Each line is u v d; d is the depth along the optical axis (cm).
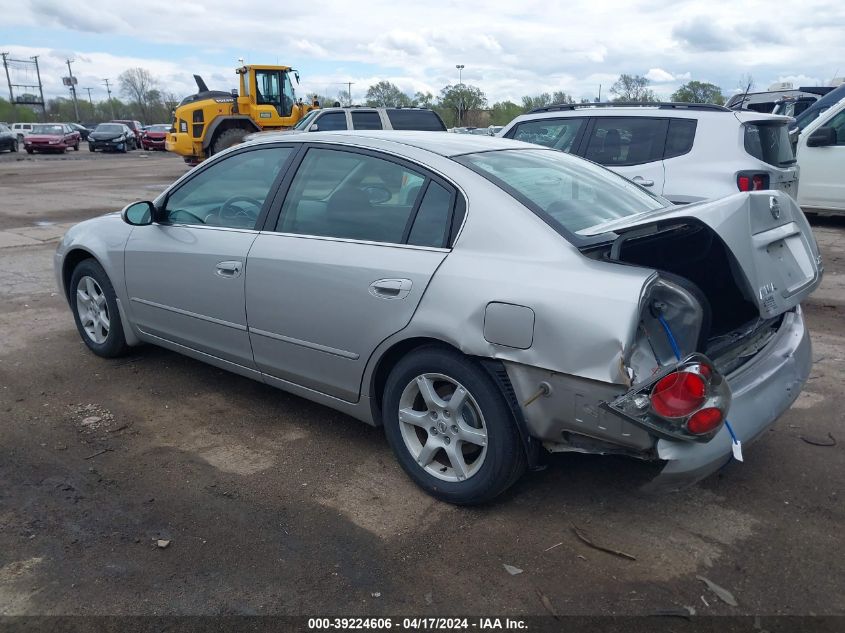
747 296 287
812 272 327
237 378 482
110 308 491
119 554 293
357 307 338
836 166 1057
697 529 311
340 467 366
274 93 1994
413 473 340
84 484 347
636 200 374
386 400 344
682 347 274
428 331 312
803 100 1845
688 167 718
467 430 316
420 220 332
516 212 308
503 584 277
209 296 411
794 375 327
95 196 1603
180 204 444
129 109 9231
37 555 291
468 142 380
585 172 387
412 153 349
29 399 446
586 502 332
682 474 269
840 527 313
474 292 299
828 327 604
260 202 399
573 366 274
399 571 284
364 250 342
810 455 376
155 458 374
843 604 266
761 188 694
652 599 269
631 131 753
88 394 455
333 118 1480
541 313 280
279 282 371
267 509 327
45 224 1167
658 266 341
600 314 268
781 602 267
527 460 307
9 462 367
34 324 598
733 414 287
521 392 292
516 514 322
